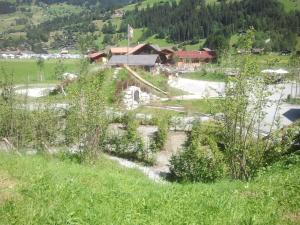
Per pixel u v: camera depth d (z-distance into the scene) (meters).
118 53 166.88
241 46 18.44
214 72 123.50
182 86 102.56
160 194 11.62
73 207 9.69
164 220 9.30
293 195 11.60
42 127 31.38
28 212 9.14
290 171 15.43
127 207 10.06
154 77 93.94
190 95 85.81
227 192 12.55
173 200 10.95
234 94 18.11
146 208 10.08
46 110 32.72
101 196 10.91
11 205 9.45
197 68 145.12
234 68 18.50
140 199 10.85
